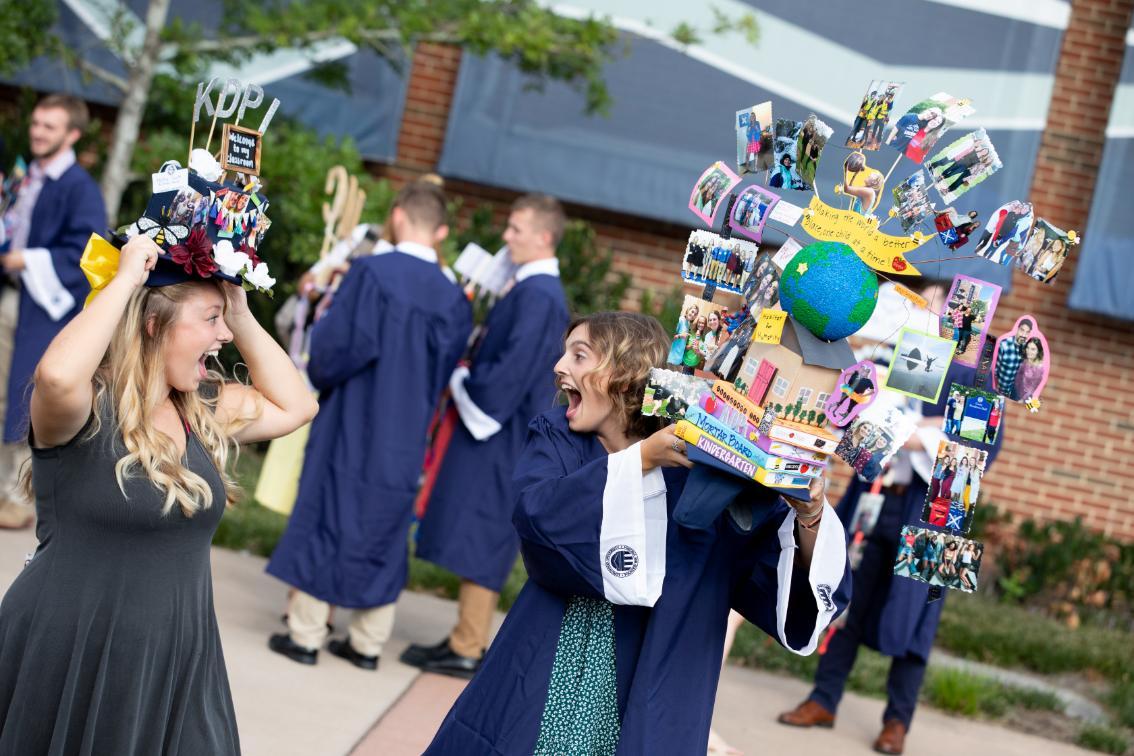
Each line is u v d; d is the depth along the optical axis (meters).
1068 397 8.76
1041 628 7.52
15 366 5.85
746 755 4.69
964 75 8.34
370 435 4.87
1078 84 8.71
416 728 4.39
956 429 2.42
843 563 2.43
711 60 8.45
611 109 8.52
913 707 5.03
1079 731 5.75
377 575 4.87
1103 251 8.31
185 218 2.38
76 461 2.35
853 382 2.27
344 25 7.21
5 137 8.29
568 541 2.36
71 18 8.53
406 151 9.02
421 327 4.92
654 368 2.39
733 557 2.51
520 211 5.09
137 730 2.39
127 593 2.38
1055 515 8.79
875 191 2.37
